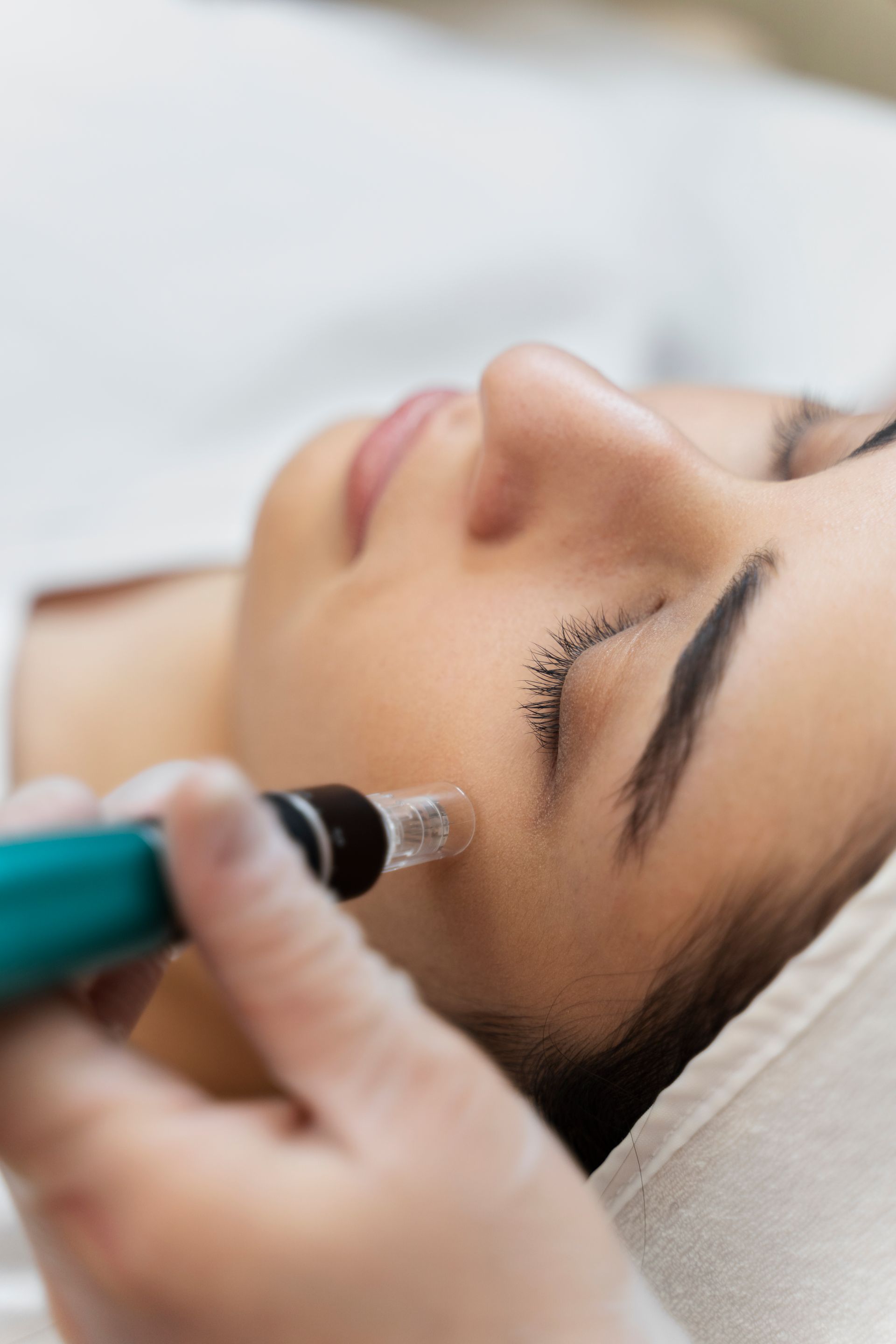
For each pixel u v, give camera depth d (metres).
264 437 1.29
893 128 1.57
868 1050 0.59
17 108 1.17
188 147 1.24
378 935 0.72
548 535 0.68
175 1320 0.41
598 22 1.53
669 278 1.50
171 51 1.24
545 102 1.45
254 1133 0.42
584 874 0.60
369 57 1.36
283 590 0.82
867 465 0.63
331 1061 0.42
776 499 0.62
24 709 1.07
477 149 1.39
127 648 1.09
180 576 1.18
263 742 0.80
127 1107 0.40
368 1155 0.42
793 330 1.53
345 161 1.32
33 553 1.13
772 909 0.58
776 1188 0.60
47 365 1.18
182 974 0.91
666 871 0.58
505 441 0.68
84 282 1.20
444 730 0.66
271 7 1.34
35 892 0.34
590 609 0.66
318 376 1.31
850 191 1.53
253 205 1.27
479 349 1.40
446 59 1.42
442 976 0.70
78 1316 0.47
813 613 0.57
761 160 1.52
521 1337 0.44
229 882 0.38
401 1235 0.42
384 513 0.75
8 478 1.17
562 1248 0.45
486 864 0.64
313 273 1.30
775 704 0.56
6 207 1.17
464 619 0.68
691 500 0.64
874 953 0.58
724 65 1.57
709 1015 0.60
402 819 0.57
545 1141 0.47
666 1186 0.61
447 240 1.36
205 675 1.06
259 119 1.28
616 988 0.61
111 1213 0.40
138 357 1.23
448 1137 0.43
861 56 1.66
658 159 1.49
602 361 1.44
